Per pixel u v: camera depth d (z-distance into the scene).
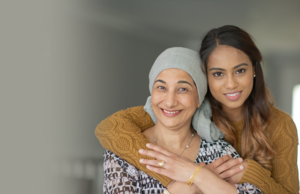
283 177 1.62
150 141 1.48
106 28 4.21
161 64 1.32
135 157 1.36
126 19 4.68
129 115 1.60
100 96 4.03
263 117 1.67
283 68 9.13
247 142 1.69
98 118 3.95
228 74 1.45
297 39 7.22
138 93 5.14
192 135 1.53
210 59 1.46
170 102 1.30
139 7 4.77
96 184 3.67
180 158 1.35
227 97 1.51
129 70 4.84
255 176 1.38
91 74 3.80
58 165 2.75
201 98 1.43
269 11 5.57
